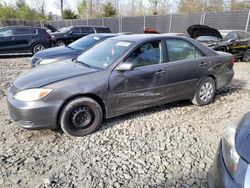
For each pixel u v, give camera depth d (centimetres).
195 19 1709
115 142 348
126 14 4284
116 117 429
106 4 3647
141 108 409
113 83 368
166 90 424
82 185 262
